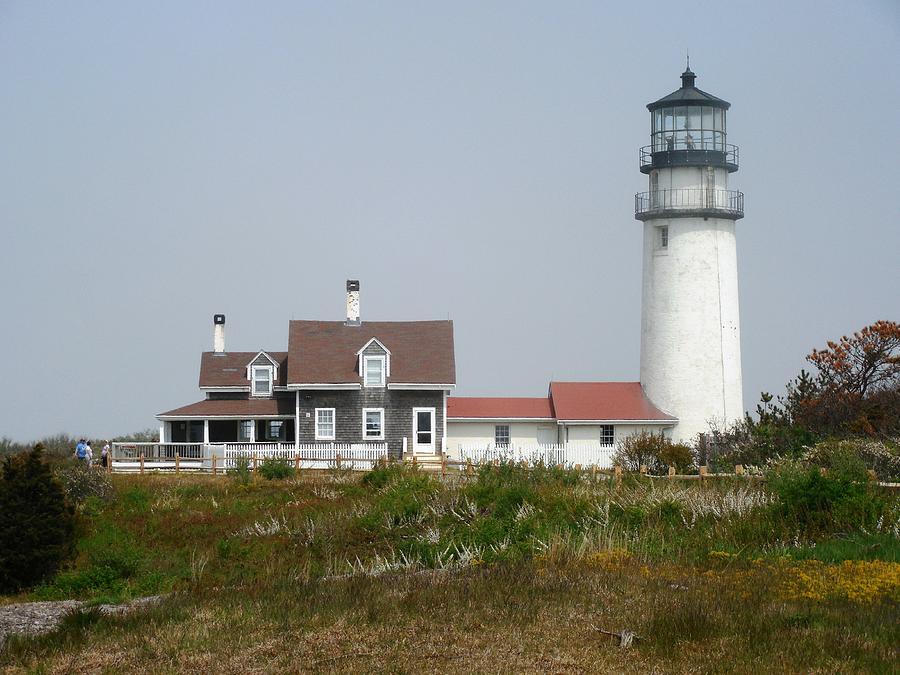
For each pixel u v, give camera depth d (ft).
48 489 81.66
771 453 131.23
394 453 175.22
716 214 178.19
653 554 67.26
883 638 43.96
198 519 102.17
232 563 83.41
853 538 70.18
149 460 156.66
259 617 51.01
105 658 45.50
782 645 43.11
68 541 82.38
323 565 79.87
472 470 123.54
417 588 55.52
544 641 45.06
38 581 79.71
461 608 50.72
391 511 95.45
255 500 113.80
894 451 112.37
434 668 41.70
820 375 152.66
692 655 42.57
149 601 60.44
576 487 98.07
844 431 134.10
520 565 61.62
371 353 175.63
